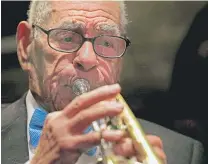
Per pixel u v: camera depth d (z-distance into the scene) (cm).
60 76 308
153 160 247
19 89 440
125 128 261
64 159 250
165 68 499
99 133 242
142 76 487
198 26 460
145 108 464
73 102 245
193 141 384
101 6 316
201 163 376
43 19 321
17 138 340
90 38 310
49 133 252
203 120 452
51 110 328
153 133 382
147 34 517
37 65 328
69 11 312
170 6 515
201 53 457
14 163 331
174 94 463
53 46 312
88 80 304
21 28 341
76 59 304
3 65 438
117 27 323
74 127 244
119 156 254
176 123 457
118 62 325
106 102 239
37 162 256
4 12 443
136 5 521
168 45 512
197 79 456
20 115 352
